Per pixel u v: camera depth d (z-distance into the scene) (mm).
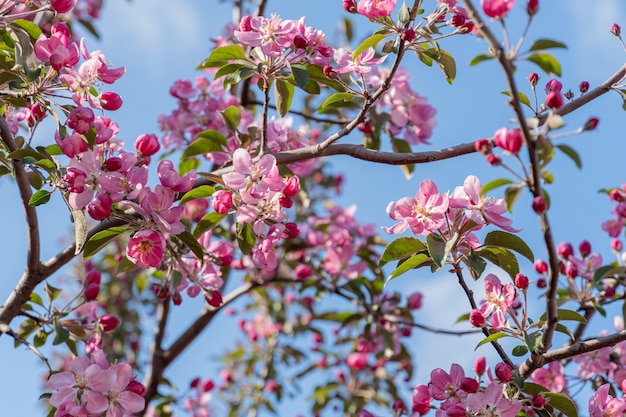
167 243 4289
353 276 6758
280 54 4195
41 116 4129
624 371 4754
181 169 5699
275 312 8117
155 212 3859
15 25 4219
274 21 4242
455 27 3939
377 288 6805
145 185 3887
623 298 4801
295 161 4309
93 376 3840
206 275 4594
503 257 3732
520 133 3000
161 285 4699
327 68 4082
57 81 4332
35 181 4543
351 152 4215
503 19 3096
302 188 7277
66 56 3943
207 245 4668
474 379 3686
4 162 4145
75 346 4863
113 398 3869
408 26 3971
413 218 3604
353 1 4074
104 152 4250
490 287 3770
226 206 3951
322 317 7082
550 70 3744
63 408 3742
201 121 5621
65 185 3953
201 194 4117
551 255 3084
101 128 4023
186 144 5656
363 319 7012
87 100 4043
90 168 3885
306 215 7703
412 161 4066
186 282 4641
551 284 3197
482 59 3580
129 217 3918
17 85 4082
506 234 3615
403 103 5387
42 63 4109
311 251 7039
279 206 3961
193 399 6645
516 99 2914
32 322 4832
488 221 3598
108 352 7820
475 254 3604
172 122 5648
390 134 5449
